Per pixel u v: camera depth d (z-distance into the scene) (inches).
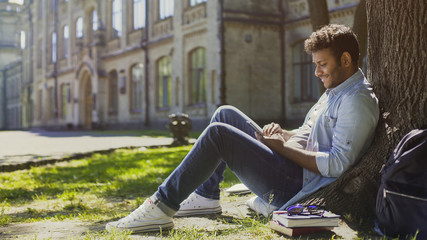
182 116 489.7
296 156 103.9
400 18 106.0
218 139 104.0
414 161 86.6
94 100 1250.0
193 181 105.0
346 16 677.9
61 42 1545.3
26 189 210.1
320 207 103.7
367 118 100.9
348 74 105.5
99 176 253.6
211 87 819.4
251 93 794.2
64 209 157.4
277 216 100.0
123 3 1149.1
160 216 105.3
